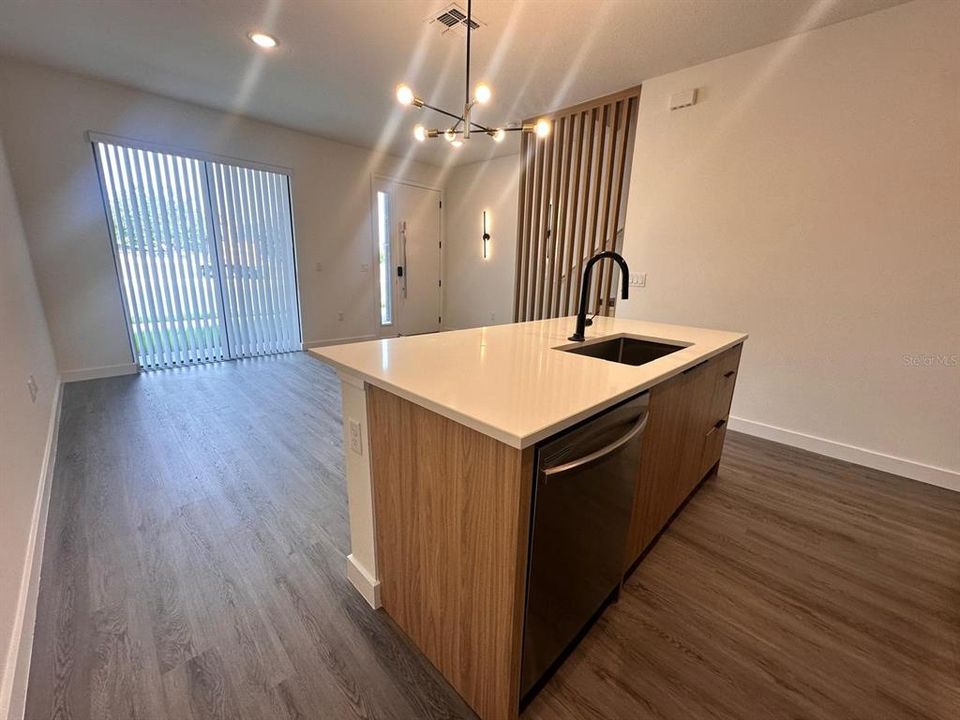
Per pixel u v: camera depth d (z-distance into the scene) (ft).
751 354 9.51
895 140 7.32
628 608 4.72
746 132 8.91
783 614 4.67
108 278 12.10
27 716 3.41
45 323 10.87
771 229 8.87
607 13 7.48
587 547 3.78
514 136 14.96
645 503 4.91
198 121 12.85
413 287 20.33
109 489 6.75
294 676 3.84
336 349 4.82
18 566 4.32
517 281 15.02
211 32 8.43
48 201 10.88
